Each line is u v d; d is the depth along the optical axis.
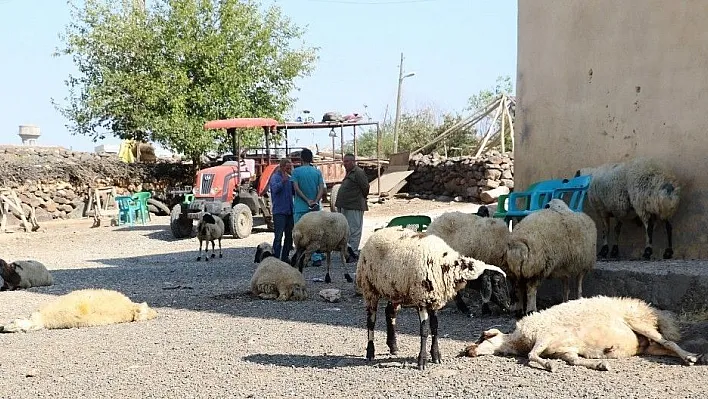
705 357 6.27
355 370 6.63
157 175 31.89
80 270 15.95
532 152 13.00
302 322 9.06
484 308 8.91
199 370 6.98
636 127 10.74
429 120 46.72
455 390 5.86
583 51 11.71
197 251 19.02
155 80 29.98
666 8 10.22
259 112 31.45
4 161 29.22
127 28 30.59
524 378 6.07
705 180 9.66
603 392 5.62
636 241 10.69
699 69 9.77
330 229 11.80
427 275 6.31
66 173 29.58
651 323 6.61
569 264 8.48
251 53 31.81
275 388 6.24
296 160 23.97
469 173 28.91
